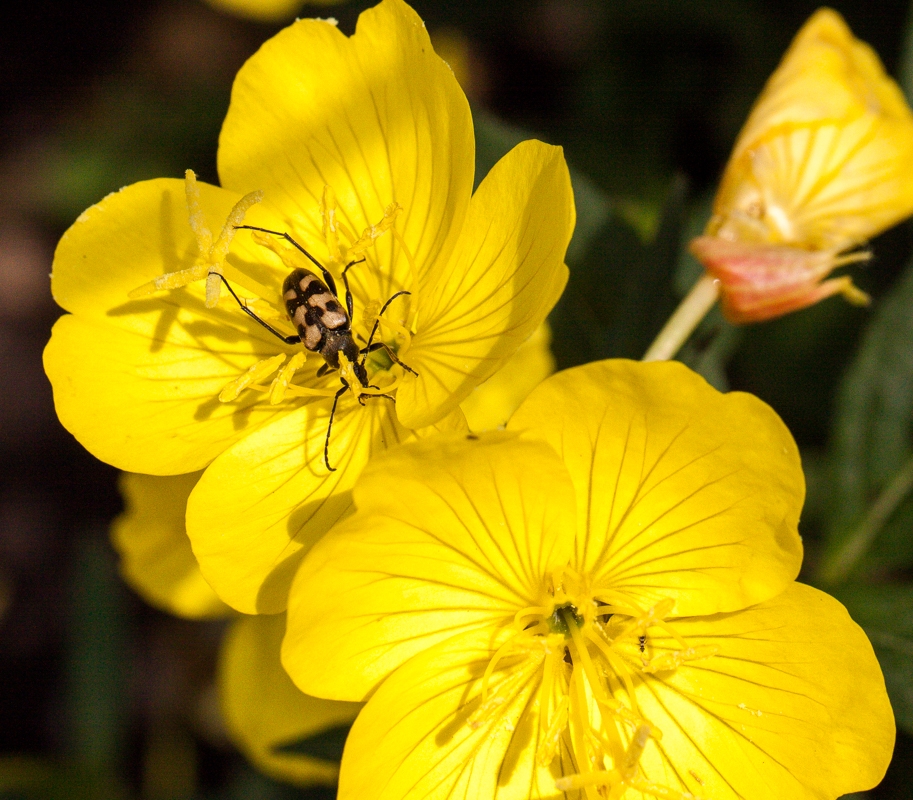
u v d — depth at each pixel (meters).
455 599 0.25
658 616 0.25
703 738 0.25
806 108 0.28
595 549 0.25
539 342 0.29
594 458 0.25
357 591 0.25
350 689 0.25
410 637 0.25
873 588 0.28
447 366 0.26
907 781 0.29
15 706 0.37
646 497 0.25
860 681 0.25
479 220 0.26
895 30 0.33
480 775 0.25
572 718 0.26
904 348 0.29
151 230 0.26
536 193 0.25
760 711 0.25
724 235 0.28
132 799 0.34
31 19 0.45
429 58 0.26
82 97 0.44
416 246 0.26
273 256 0.27
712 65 0.35
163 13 0.45
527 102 0.42
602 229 0.29
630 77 0.36
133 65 0.45
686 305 0.27
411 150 0.26
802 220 0.28
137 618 0.36
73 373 0.26
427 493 0.25
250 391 0.26
